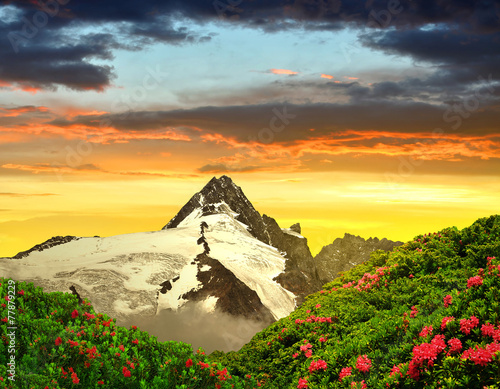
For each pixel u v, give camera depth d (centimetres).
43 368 1462
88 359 1510
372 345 1838
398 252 2719
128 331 1839
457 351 1529
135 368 1603
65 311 1791
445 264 2294
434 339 1575
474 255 2220
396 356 1727
